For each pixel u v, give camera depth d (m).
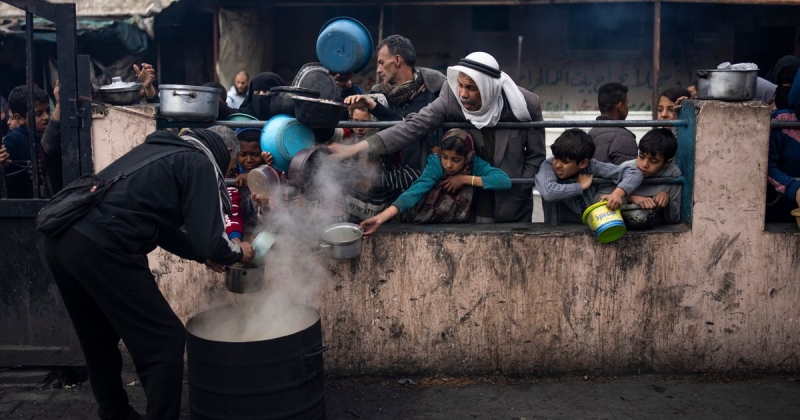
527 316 3.61
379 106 3.75
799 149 3.73
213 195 2.76
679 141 3.70
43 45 9.98
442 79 4.11
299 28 11.52
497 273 3.56
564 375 3.67
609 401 3.43
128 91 3.55
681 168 3.68
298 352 2.91
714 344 3.64
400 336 3.63
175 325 2.81
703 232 3.54
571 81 11.38
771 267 3.57
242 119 3.74
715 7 10.97
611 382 3.62
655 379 3.64
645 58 11.20
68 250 2.64
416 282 3.57
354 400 3.47
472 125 3.56
